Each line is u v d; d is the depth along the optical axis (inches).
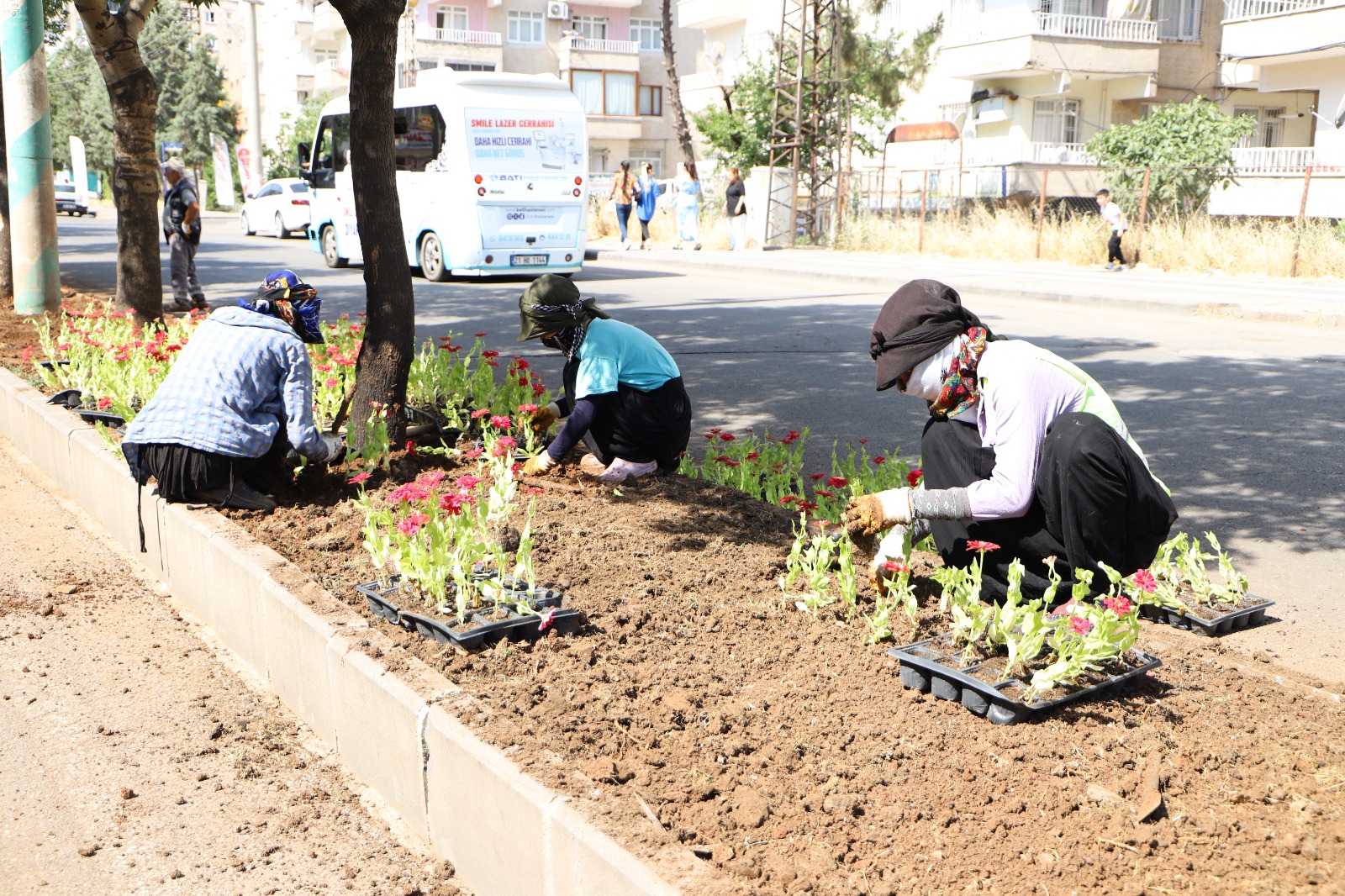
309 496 202.8
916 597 153.2
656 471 217.2
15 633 171.6
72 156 1889.8
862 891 90.0
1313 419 310.7
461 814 109.7
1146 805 100.7
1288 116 1291.8
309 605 142.9
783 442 219.1
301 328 204.1
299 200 1172.5
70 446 236.5
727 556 172.2
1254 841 96.6
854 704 122.6
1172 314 567.8
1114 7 1254.3
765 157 1211.9
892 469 199.2
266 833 119.1
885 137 1425.9
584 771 106.3
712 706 123.0
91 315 368.2
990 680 119.8
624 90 2103.8
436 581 140.6
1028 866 93.5
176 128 2191.2
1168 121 863.7
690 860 88.6
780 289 697.0
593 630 143.5
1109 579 127.1
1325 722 119.8
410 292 219.1
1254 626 163.2
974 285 666.8
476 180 703.7
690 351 439.8
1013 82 1301.7
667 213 1207.6
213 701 149.6
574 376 210.5
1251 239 765.3
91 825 121.4
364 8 203.3
